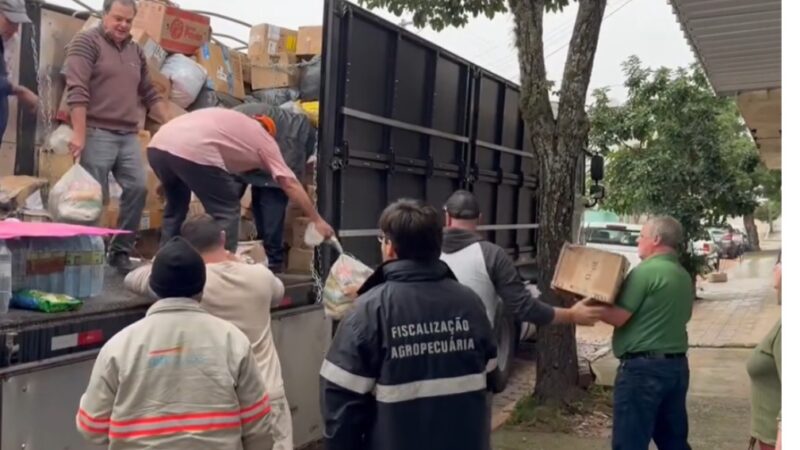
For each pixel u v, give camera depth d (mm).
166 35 5891
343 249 5328
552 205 6695
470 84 7234
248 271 3887
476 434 2814
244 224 6070
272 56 6832
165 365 2656
